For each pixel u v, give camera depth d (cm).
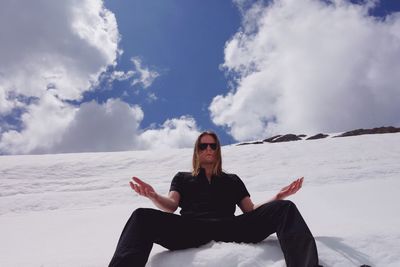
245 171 1424
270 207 210
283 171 1333
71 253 303
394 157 1591
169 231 208
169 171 1568
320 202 579
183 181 246
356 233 232
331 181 966
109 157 1933
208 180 244
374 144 2011
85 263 220
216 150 250
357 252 209
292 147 2078
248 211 232
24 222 648
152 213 202
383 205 493
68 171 1612
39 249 367
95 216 663
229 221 220
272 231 212
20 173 1560
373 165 1279
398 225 260
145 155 1981
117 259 175
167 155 1958
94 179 1411
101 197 983
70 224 579
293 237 185
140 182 213
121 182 1318
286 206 204
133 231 190
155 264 206
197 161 250
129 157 1916
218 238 220
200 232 217
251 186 991
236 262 198
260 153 1923
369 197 589
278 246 214
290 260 178
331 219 409
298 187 229
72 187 1256
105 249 312
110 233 454
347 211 467
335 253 205
